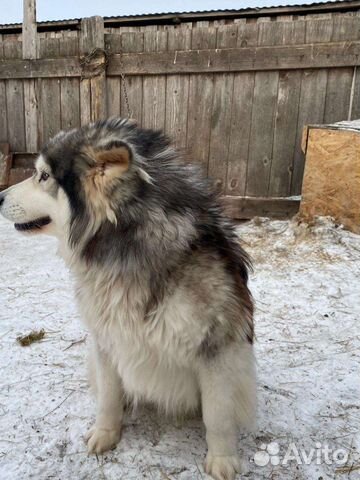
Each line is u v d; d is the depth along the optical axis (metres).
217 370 0.74
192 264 0.71
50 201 0.79
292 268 1.71
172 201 0.73
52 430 0.87
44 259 1.89
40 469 0.77
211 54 2.33
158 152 0.77
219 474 0.75
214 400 0.75
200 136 2.49
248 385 0.79
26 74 2.68
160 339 0.72
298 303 1.43
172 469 0.77
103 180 0.69
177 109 2.48
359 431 0.87
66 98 2.66
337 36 2.16
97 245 0.73
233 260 0.78
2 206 0.83
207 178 0.84
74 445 0.83
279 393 0.99
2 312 1.37
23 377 1.04
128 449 0.82
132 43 2.46
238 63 2.30
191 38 2.36
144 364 0.77
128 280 0.71
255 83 2.32
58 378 1.04
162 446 0.83
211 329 0.71
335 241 1.87
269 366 1.09
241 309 0.76
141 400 0.92
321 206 2.02
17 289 1.56
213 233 0.76
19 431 0.86
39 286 1.59
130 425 0.89
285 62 2.24
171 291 0.70
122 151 0.66
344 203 1.92
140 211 0.70
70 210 0.75
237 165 2.46
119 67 2.50
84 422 0.89
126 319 0.73
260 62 2.27
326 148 1.93
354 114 2.23
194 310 0.70
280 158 2.38
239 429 0.87
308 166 2.03
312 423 0.89
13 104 2.79
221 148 2.47
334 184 1.94
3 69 2.71
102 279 0.73
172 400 0.83
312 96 2.27
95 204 0.71
